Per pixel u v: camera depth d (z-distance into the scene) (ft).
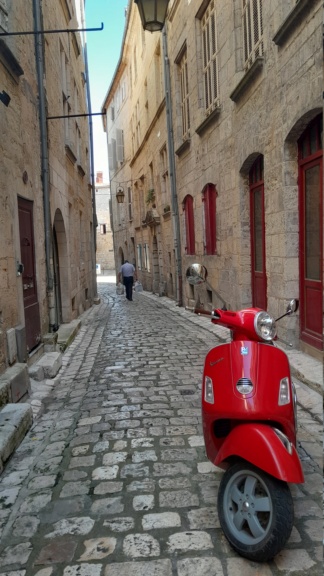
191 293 44.11
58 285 34.42
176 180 47.57
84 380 19.77
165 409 15.30
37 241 23.35
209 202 35.68
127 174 91.45
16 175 19.04
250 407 8.07
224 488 8.13
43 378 20.03
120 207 102.01
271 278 22.39
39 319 22.89
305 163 19.12
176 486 10.26
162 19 19.83
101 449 12.38
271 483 7.34
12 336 16.76
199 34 36.35
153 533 8.59
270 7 20.68
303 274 19.83
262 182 24.94
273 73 20.70
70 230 38.01
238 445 7.70
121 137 95.30
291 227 20.15
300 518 8.80
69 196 38.01
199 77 36.58
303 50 17.22
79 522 9.05
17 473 11.29
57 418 15.16
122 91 91.56
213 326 32.07
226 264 31.58
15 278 17.76
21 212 20.30
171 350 24.90
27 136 21.75
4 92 16.43
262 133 22.71
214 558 7.82
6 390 14.55
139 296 65.82
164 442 12.65
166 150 53.47
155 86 55.67
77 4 52.54
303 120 18.11
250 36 25.18
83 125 53.52
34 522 9.12
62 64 37.86
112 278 147.13
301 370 16.90
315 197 18.47
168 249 55.21
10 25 19.29
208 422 8.89
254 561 7.65
